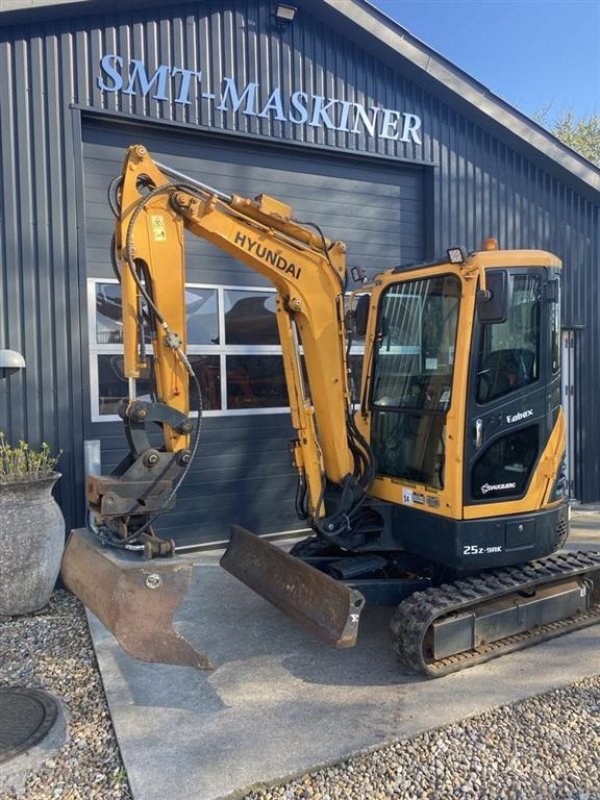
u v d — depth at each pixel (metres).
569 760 3.12
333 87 7.20
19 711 3.55
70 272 5.80
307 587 4.04
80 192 5.85
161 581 3.35
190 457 3.68
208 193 4.00
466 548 4.02
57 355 5.77
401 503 4.43
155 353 3.76
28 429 5.68
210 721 3.46
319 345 4.28
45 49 5.73
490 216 8.28
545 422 4.30
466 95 7.81
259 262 4.10
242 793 2.88
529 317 4.27
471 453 4.01
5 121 5.59
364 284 5.07
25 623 4.86
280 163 7.18
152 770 3.02
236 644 4.44
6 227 5.60
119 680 3.93
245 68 6.69
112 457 6.22
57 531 5.13
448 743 3.26
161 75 6.26
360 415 4.88
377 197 7.79
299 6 6.95
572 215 8.96
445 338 4.21
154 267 3.71
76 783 2.98
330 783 2.96
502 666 4.09
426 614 3.82
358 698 3.70
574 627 4.55
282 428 7.15
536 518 4.26
